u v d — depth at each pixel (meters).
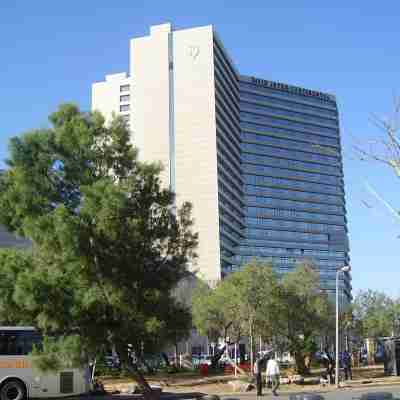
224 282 51.81
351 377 42.34
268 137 176.12
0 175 18.17
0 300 16.47
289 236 173.00
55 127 18.39
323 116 186.62
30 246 19.94
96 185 16.77
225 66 161.50
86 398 30.50
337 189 185.50
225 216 148.50
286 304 45.56
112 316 16.94
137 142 150.62
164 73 152.00
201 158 145.00
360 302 69.38
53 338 17.06
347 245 184.25
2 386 27.72
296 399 15.07
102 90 170.38
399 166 9.96
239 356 68.19
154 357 18.00
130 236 17.03
